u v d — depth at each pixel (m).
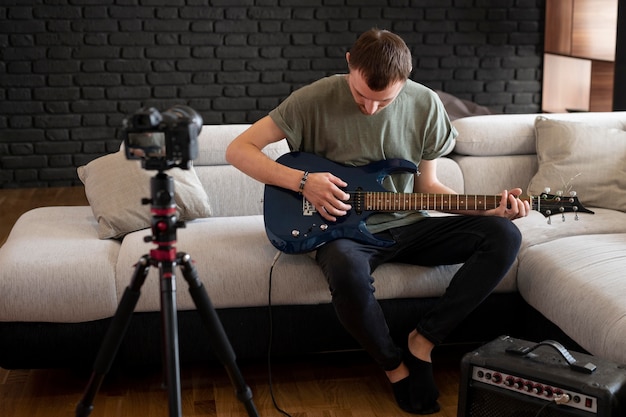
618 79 4.75
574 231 2.98
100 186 3.02
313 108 2.70
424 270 2.74
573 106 5.99
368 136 2.71
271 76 5.96
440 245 2.70
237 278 2.66
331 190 2.60
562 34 5.93
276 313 2.71
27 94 5.67
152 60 5.79
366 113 2.69
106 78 5.75
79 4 5.62
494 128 3.49
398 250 2.70
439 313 2.56
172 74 5.84
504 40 6.19
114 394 2.68
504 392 2.17
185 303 2.65
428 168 2.85
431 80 6.19
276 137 2.74
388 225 2.73
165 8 5.74
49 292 2.58
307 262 2.70
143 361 2.69
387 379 2.79
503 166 3.47
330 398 2.65
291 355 2.98
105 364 2.01
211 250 2.72
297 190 2.64
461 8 6.11
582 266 2.60
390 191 2.68
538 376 2.11
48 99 5.70
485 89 6.25
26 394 2.69
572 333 2.48
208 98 5.92
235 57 5.89
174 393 1.92
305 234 2.64
